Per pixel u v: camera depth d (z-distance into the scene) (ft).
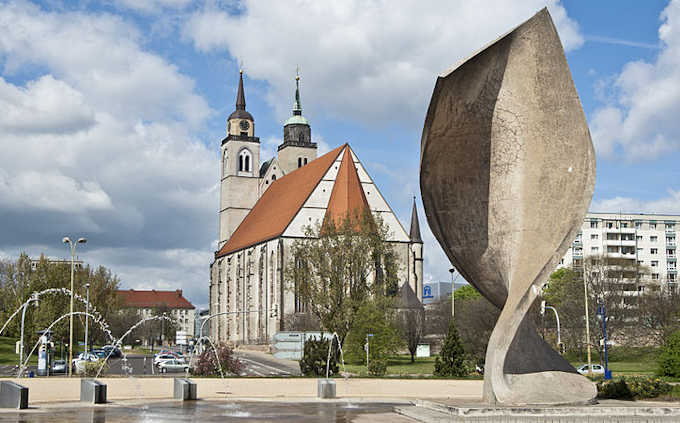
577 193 79.61
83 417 77.66
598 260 365.81
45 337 193.16
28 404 92.32
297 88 497.87
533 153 81.20
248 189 489.26
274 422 73.82
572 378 77.41
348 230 279.08
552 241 79.46
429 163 81.05
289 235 360.07
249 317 401.08
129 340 545.44
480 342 250.98
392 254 292.81
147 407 90.27
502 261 82.58
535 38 79.36
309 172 398.01
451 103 78.23
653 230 531.91
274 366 252.83
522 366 77.25
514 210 81.76
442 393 116.57
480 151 81.76
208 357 163.43
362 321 243.60
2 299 337.52
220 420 75.51
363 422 73.97
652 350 289.12
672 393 99.30
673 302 305.12
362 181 373.40
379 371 178.40
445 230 82.99
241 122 492.54
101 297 359.87
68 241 196.65
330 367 159.43
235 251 435.53
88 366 176.14
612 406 73.41
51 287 281.54
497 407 71.82
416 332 279.90
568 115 80.43
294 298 354.33
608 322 297.33
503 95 80.38
